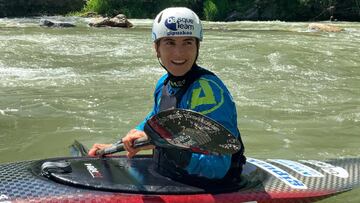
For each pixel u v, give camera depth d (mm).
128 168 3164
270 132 5867
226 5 31312
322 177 3525
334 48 12828
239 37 15680
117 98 7461
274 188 3193
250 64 10539
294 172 3521
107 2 29531
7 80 8727
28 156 5008
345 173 3652
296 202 3154
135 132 2998
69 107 6883
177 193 2877
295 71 9977
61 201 2693
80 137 5570
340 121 6410
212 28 20250
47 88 8117
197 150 2709
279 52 11867
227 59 11023
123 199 2764
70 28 18500
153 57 11336
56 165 2963
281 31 18812
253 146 5336
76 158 3377
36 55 11242
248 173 3350
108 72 9672
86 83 8578
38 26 18906
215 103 2832
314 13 31031
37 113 6539
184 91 2930
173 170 3014
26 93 7711
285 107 7070
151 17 30531
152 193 2846
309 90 8266
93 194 2773
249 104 7180
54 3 28281
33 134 5672
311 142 5520
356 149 5305
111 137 5582
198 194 2896
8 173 2967
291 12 31109
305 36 16391
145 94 7750
